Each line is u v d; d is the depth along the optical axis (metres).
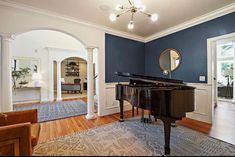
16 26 2.78
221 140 2.43
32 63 6.27
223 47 6.46
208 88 3.35
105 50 4.12
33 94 6.31
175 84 2.82
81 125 3.23
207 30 3.35
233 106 5.05
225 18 3.00
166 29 4.22
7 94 2.69
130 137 2.57
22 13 2.84
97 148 2.18
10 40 2.76
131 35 4.67
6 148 1.65
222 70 6.59
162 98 2.06
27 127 1.73
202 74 3.48
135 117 3.83
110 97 4.24
